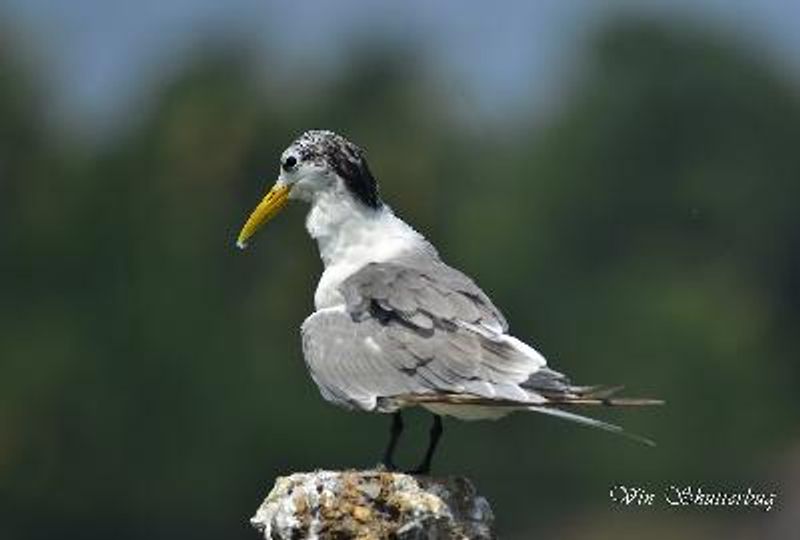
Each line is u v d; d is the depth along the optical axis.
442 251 43.69
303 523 12.12
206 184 44.28
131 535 40.16
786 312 50.28
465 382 12.61
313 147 13.96
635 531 34.53
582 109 52.97
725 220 51.34
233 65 47.81
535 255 45.94
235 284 41.44
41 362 40.66
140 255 42.91
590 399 12.28
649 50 54.28
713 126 53.12
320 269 40.19
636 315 43.38
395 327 12.99
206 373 39.62
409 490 12.15
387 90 47.22
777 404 42.53
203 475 39.12
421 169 44.81
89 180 45.59
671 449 37.38
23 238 43.91
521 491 36.41
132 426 39.75
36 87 48.91
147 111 47.16
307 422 38.44
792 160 52.66
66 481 39.75
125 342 40.62
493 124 51.06
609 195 50.72
